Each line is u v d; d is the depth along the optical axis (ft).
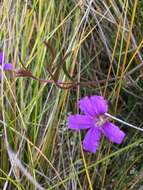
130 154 0.60
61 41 0.65
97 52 0.65
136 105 0.63
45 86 0.62
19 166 0.54
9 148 0.57
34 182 0.52
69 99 0.63
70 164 0.59
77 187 0.59
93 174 0.58
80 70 0.63
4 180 0.59
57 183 0.56
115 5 0.64
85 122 0.52
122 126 0.62
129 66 0.65
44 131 0.58
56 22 0.65
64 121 0.60
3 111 0.58
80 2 0.64
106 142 0.60
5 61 0.62
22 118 0.57
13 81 0.60
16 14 0.63
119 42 0.65
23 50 0.62
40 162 0.59
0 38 0.65
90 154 0.59
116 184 0.58
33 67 0.63
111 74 0.65
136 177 0.57
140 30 0.65
